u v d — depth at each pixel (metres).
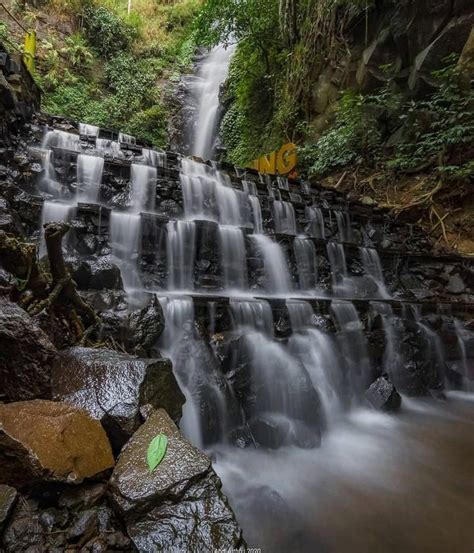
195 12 20.33
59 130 6.03
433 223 7.81
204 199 6.01
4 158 4.40
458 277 6.52
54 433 1.73
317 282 6.03
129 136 7.51
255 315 3.98
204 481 1.74
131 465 1.76
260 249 5.62
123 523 1.57
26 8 14.13
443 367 5.11
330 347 4.21
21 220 3.91
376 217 7.88
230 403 3.08
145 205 5.38
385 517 2.32
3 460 1.59
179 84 17.92
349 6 10.35
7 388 2.07
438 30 8.54
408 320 5.18
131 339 2.88
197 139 16.95
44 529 1.50
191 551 1.47
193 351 3.19
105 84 15.45
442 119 7.51
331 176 10.08
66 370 2.21
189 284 4.90
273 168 9.80
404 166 8.58
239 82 14.73
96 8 16.30
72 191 4.93
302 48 11.55
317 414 3.46
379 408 4.04
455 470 2.91
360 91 10.20
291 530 2.14
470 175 7.44
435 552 2.04
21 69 5.62
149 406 2.09
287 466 2.85
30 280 2.59
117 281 3.55
